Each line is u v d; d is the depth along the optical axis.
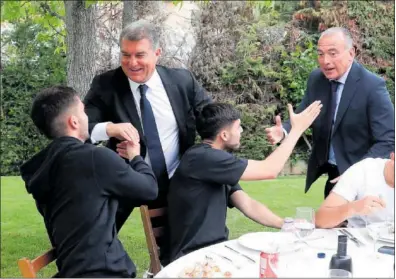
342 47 3.07
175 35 6.48
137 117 2.83
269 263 1.78
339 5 6.16
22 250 4.21
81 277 2.04
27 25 6.49
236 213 4.84
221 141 2.56
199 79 6.41
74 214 2.07
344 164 3.22
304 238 2.17
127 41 2.71
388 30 5.88
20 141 6.55
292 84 6.17
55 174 2.11
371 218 2.56
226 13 6.41
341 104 3.18
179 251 2.46
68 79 4.02
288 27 6.36
